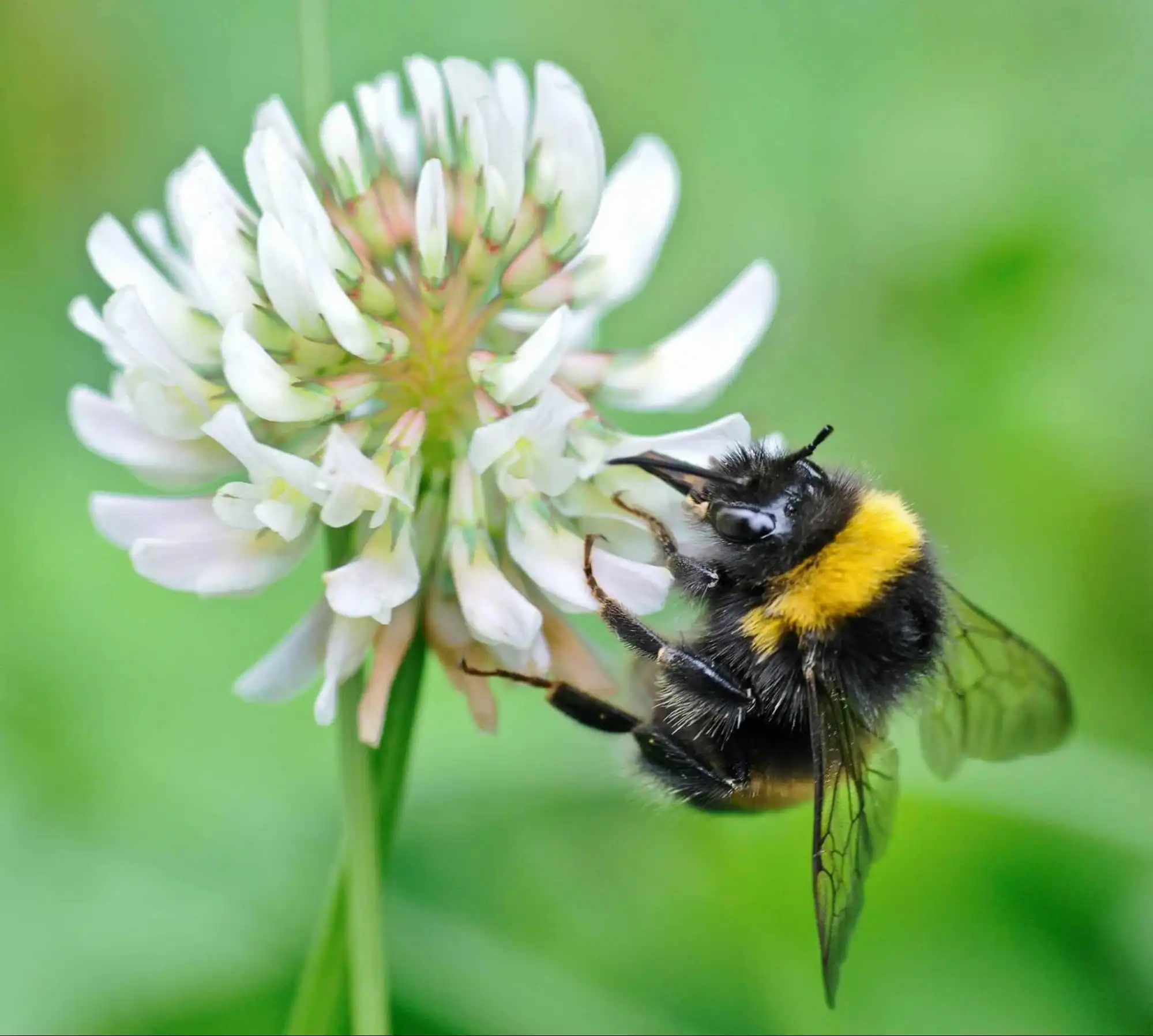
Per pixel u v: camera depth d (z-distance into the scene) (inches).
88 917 5.9
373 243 5.2
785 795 5.5
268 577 5.1
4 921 5.9
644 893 6.1
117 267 5.1
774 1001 6.1
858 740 5.3
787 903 6.2
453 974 6.0
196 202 5.1
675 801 5.5
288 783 6.0
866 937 6.2
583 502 5.2
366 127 5.2
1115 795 6.1
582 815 6.1
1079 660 6.6
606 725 5.3
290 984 5.9
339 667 5.1
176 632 6.1
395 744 5.2
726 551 5.4
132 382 5.1
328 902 5.2
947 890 6.2
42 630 6.1
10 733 6.0
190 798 6.0
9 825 5.9
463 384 5.2
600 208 5.3
